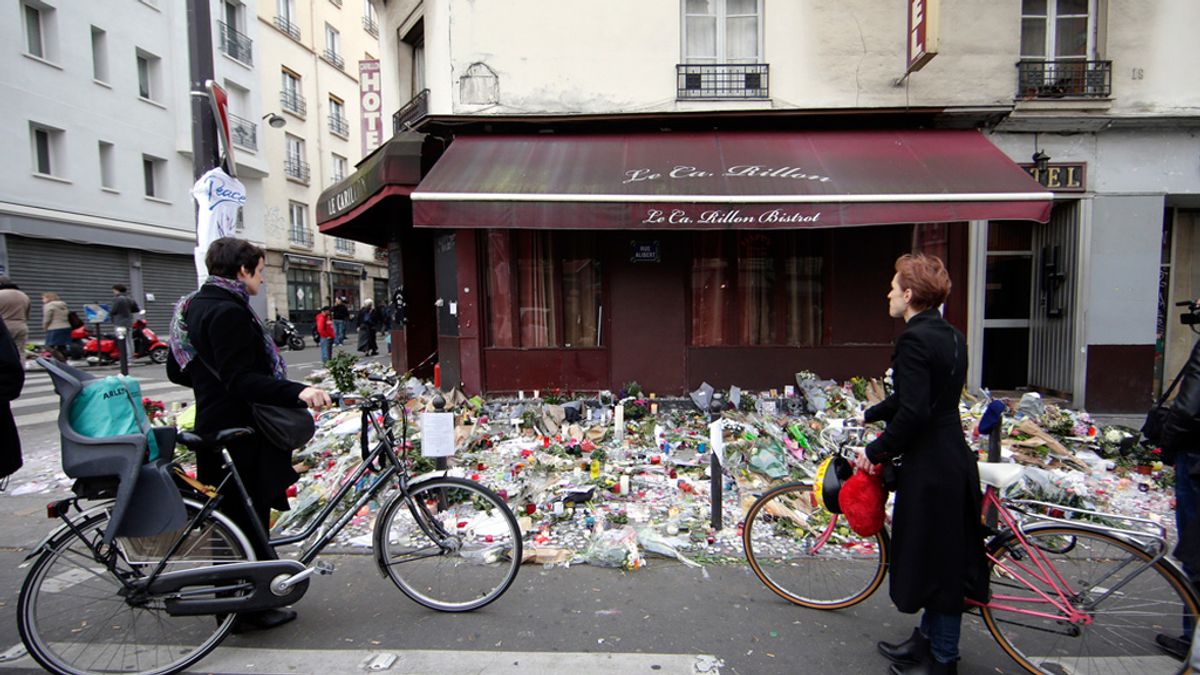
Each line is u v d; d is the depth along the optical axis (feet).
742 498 14.28
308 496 13.87
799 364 23.31
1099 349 22.61
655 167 20.31
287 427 8.66
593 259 23.90
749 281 23.68
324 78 88.12
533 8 22.99
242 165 68.74
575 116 22.43
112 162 55.26
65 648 8.58
